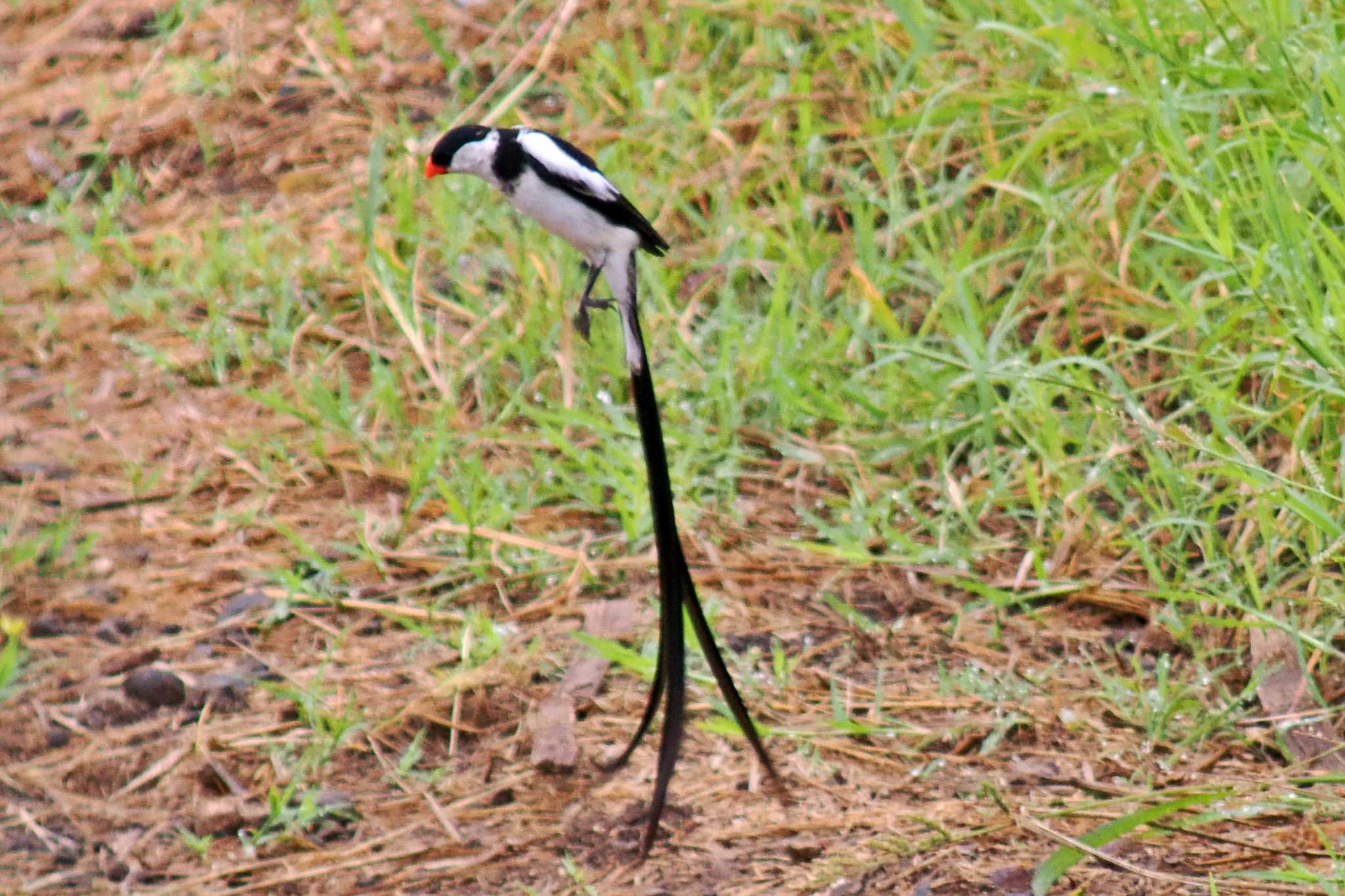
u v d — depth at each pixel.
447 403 8.91
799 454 8.59
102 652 7.39
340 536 8.19
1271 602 7.32
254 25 12.91
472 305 9.71
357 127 11.68
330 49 12.55
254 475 8.59
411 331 9.25
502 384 9.19
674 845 6.21
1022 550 7.96
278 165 11.40
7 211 11.19
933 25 10.63
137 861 6.18
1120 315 8.75
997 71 10.15
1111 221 9.02
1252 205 8.73
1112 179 9.07
